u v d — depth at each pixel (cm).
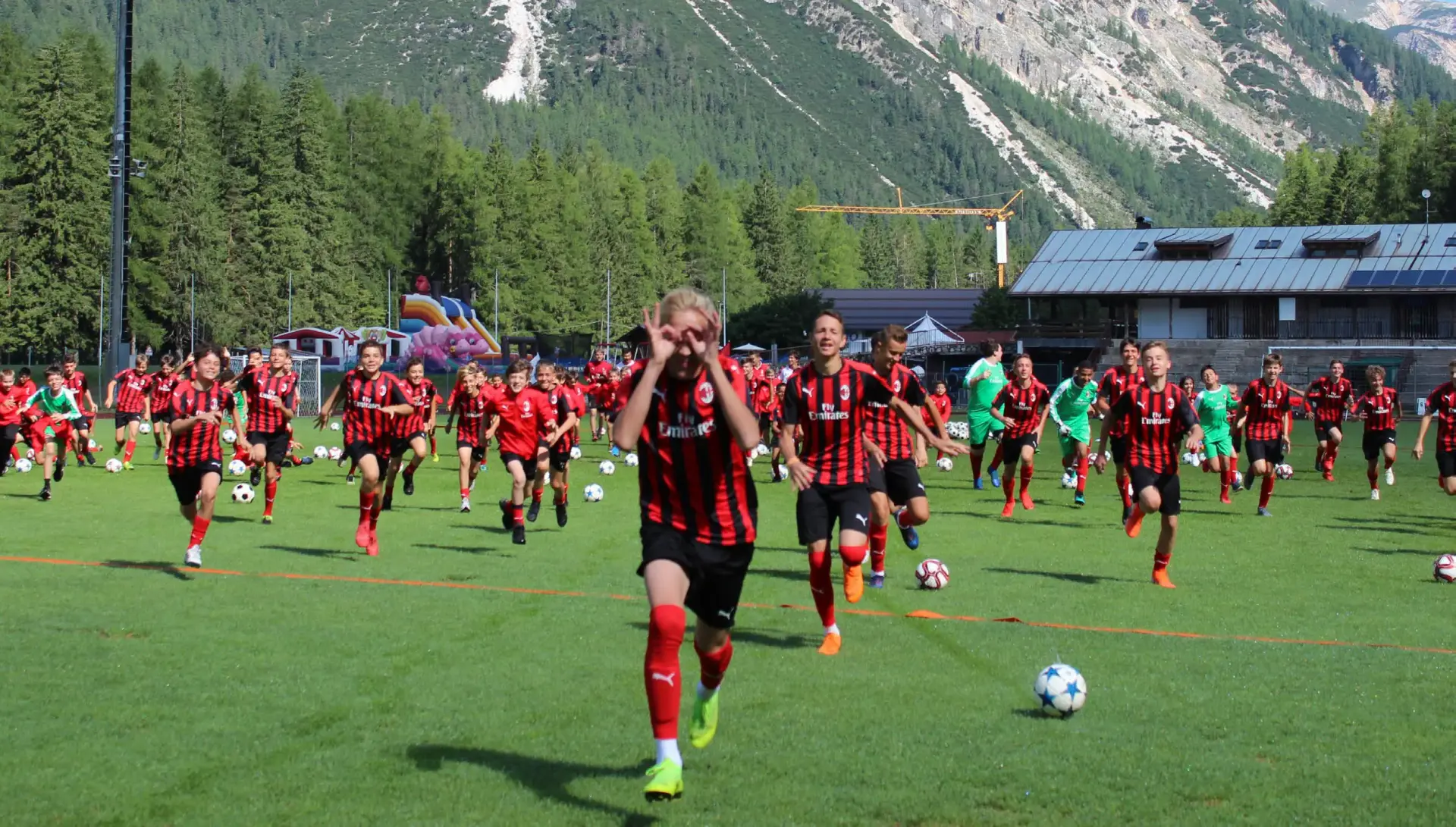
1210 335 7156
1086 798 593
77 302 7600
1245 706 758
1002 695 780
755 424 582
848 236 18400
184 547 1446
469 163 12362
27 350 7662
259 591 1140
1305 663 877
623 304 12550
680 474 601
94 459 2889
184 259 8400
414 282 11662
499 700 759
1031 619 1043
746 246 14788
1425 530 1736
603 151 16525
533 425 1552
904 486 1259
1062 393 2053
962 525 1769
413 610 1051
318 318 9625
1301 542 1594
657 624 579
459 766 637
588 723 713
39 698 757
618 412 616
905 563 1384
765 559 1399
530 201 11644
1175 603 1126
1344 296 6912
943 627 998
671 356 588
